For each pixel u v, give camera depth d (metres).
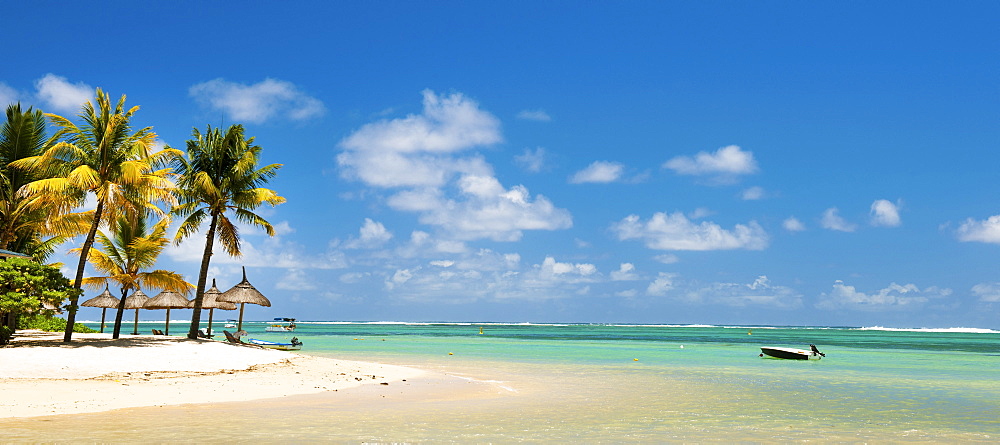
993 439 14.85
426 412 17.45
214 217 36.94
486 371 32.41
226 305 47.47
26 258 34.25
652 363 40.78
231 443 12.55
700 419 17.31
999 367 39.97
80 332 49.53
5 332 29.38
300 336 97.12
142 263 39.16
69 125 31.08
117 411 16.12
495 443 13.38
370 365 32.09
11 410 15.62
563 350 58.31
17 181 36.16
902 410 19.72
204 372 24.58
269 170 37.91
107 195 29.48
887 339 120.69
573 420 16.72
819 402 21.45
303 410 17.16
